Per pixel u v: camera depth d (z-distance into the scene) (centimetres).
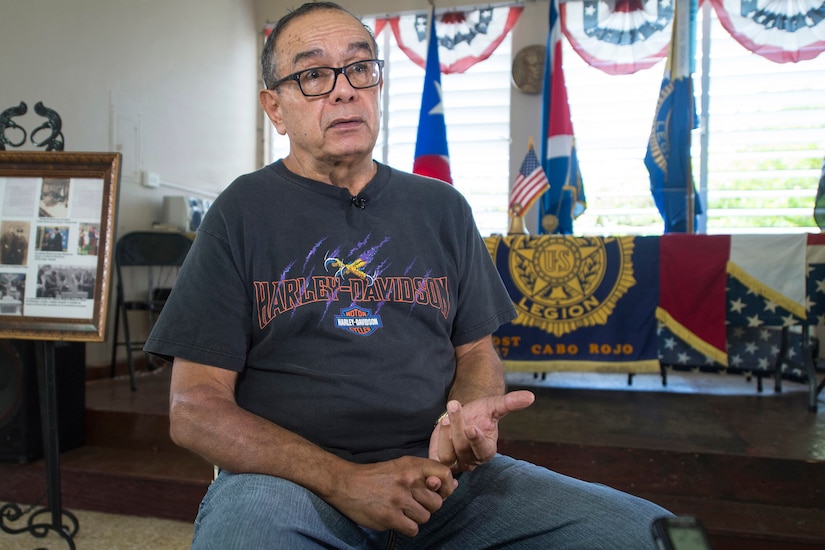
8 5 253
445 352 102
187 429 83
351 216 99
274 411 92
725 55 395
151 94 349
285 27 100
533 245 258
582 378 312
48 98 274
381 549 91
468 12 436
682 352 247
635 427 211
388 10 448
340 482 78
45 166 161
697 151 397
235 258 94
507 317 112
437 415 97
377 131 103
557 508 84
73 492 201
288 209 97
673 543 61
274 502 74
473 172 441
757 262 239
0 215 160
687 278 244
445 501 92
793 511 171
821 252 233
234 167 451
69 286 156
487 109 438
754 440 194
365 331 93
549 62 408
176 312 91
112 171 159
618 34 407
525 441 194
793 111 383
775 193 385
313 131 98
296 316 92
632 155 411
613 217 414
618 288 251
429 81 418
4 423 205
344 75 97
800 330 283
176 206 346
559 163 387
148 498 194
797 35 378
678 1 359
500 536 87
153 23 351
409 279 98
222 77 431
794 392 274
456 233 106
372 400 91
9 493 205
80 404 228
